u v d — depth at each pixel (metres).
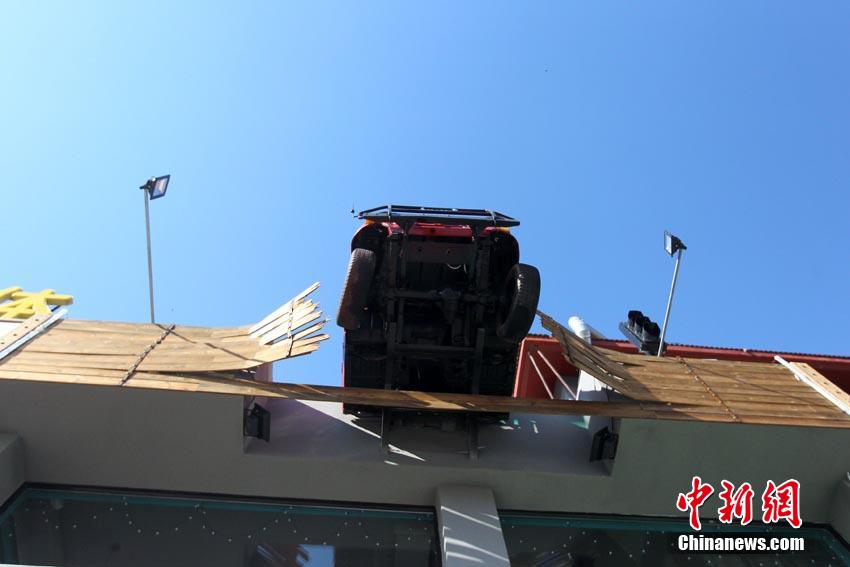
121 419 5.26
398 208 5.46
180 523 5.41
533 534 5.56
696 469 5.54
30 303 6.61
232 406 5.30
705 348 8.27
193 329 6.19
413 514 5.54
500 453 5.80
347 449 5.65
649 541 5.62
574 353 5.67
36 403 5.21
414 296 5.52
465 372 5.91
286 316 5.91
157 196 6.47
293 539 5.41
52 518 5.31
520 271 5.29
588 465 5.72
